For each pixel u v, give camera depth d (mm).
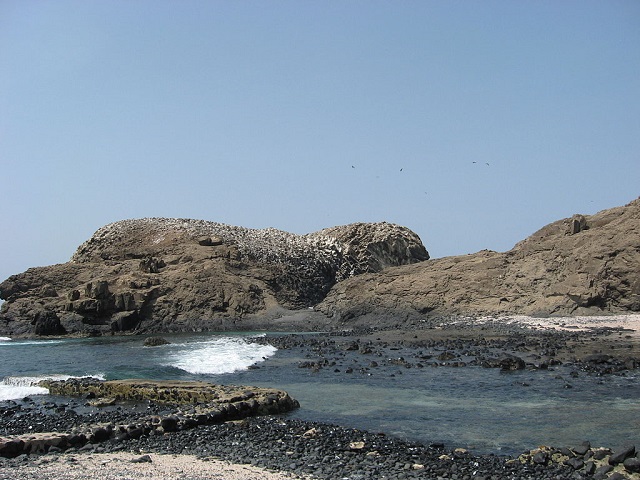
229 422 29234
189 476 19969
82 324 102812
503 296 96750
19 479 19422
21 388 39844
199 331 106750
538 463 22188
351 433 26734
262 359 56281
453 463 22297
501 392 36625
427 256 154750
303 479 20031
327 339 75562
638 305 81125
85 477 19703
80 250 134125
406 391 38000
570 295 86125
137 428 26672
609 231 88938
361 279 117938
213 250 124438
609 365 45312
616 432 26734
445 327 87688
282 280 124812
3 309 108375
